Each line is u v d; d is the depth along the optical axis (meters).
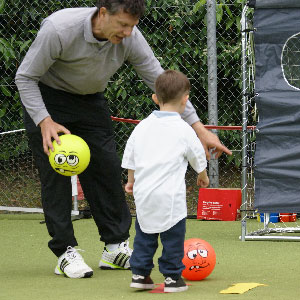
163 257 6.15
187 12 13.57
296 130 9.12
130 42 6.98
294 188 9.16
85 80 6.98
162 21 13.76
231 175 14.13
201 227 11.15
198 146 6.34
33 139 7.15
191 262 6.58
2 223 11.81
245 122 9.70
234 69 13.71
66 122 7.19
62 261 7.11
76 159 6.66
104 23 6.35
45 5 13.91
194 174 14.09
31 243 9.59
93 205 7.52
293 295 5.89
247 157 10.43
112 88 13.80
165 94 6.41
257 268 7.42
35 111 6.77
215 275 7.01
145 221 6.21
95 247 9.22
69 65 6.83
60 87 7.12
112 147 7.47
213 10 12.53
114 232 7.48
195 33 13.75
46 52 6.67
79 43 6.68
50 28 6.62
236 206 11.98
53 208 7.16
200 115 14.17
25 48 14.13
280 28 9.14
